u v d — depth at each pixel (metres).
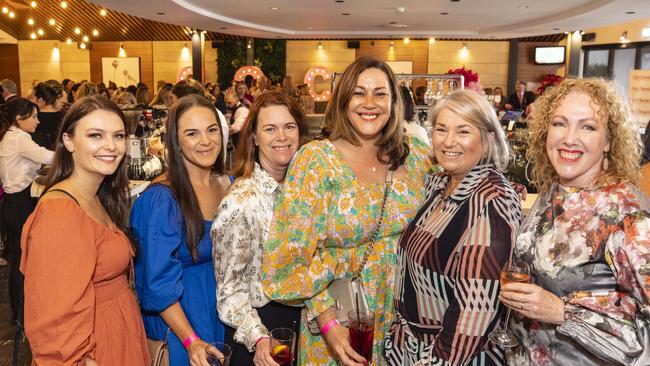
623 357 1.26
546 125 1.49
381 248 1.89
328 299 1.82
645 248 1.24
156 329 1.93
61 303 1.48
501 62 15.76
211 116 1.92
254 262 1.92
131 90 10.88
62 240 1.53
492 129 1.66
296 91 12.58
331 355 1.92
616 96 1.38
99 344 1.65
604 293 1.32
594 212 1.36
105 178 1.84
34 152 3.77
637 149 1.39
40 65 16.86
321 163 1.83
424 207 1.80
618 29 13.08
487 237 1.49
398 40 16.05
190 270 1.93
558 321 1.33
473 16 10.59
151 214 1.82
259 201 1.90
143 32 15.94
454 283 1.54
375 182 1.90
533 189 4.15
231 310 1.86
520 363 1.51
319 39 16.23
